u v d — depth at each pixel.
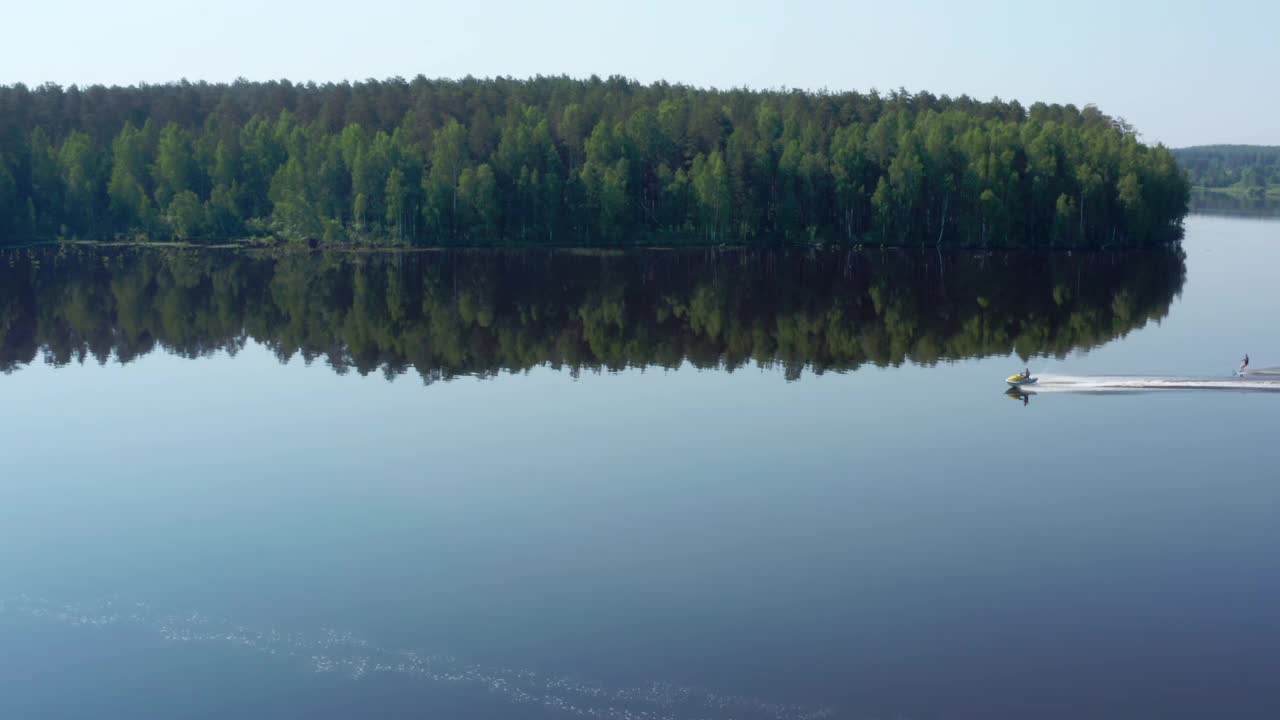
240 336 89.50
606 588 39.72
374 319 96.94
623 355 81.94
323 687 33.38
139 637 36.53
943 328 92.56
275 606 38.56
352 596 39.25
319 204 156.75
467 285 116.88
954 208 157.88
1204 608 37.84
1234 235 182.38
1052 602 38.38
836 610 37.81
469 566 41.69
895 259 140.00
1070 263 136.25
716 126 168.00
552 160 158.38
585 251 147.50
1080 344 85.31
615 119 170.12
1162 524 45.66
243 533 45.28
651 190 164.50
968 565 41.53
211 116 174.25
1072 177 155.38
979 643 35.47
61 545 44.12
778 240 157.25
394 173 152.00
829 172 158.62
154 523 46.47
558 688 33.09
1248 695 32.28
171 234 161.38
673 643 35.59
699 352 83.06
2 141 161.50
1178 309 101.06
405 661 34.75
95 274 125.25
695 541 43.97
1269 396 68.12
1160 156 164.50
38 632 36.91
